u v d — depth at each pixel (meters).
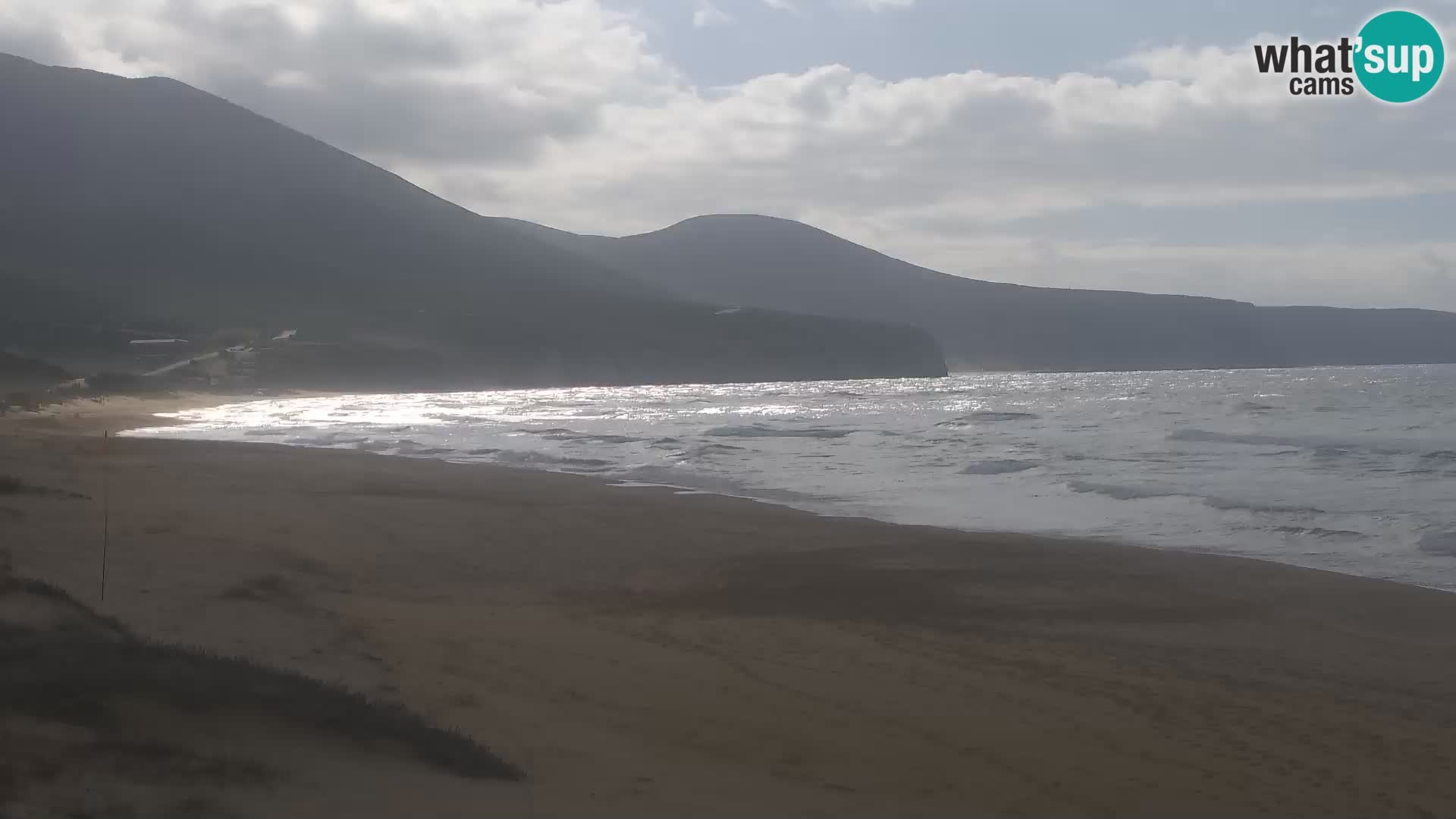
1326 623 11.25
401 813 4.76
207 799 4.43
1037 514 19.14
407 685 7.94
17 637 6.58
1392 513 18.75
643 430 41.00
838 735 7.44
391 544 14.82
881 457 29.30
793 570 13.66
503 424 45.06
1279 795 6.64
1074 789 6.60
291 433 38.16
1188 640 10.54
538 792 5.53
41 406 50.28
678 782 6.08
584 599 12.02
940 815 5.97
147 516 15.48
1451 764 7.28
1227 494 21.56
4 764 4.34
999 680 8.96
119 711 5.32
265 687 6.12
